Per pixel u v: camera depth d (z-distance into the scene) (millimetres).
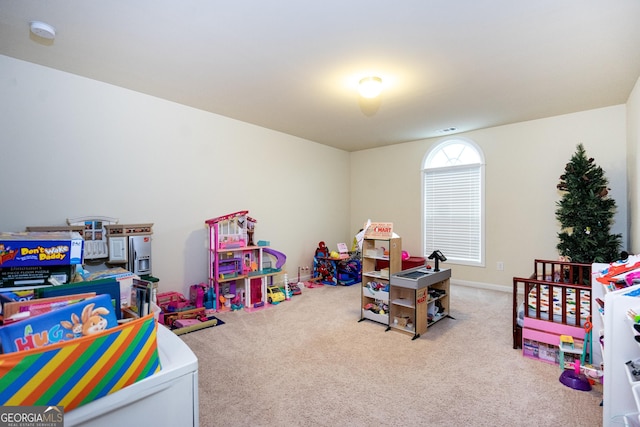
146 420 811
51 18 2002
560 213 3580
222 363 2350
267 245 4121
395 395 1944
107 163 3082
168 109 3516
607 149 3682
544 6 1858
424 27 2088
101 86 3031
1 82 2514
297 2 1839
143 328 818
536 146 4176
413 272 3211
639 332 1114
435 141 5102
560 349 2234
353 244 5652
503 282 4473
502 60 2531
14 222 2592
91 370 710
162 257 3496
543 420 1702
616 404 1365
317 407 1825
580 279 3117
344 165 6090
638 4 1824
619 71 2727
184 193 3672
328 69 2715
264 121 4254
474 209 4742
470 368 2275
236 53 2449
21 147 2615
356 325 3156
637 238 3088
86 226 2803
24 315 776
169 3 1849
